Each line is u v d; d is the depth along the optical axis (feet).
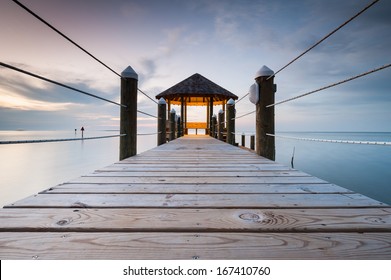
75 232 2.83
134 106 10.55
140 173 6.63
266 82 10.84
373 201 4.10
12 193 55.11
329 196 4.42
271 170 7.20
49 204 3.78
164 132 21.26
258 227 2.99
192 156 10.76
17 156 126.72
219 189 4.94
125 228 2.92
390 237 2.75
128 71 10.46
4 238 2.65
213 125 34.12
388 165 88.22
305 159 101.65
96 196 4.32
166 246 2.54
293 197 4.36
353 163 93.15
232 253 2.43
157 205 3.85
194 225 3.05
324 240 2.68
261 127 10.82
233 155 11.25
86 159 111.75
